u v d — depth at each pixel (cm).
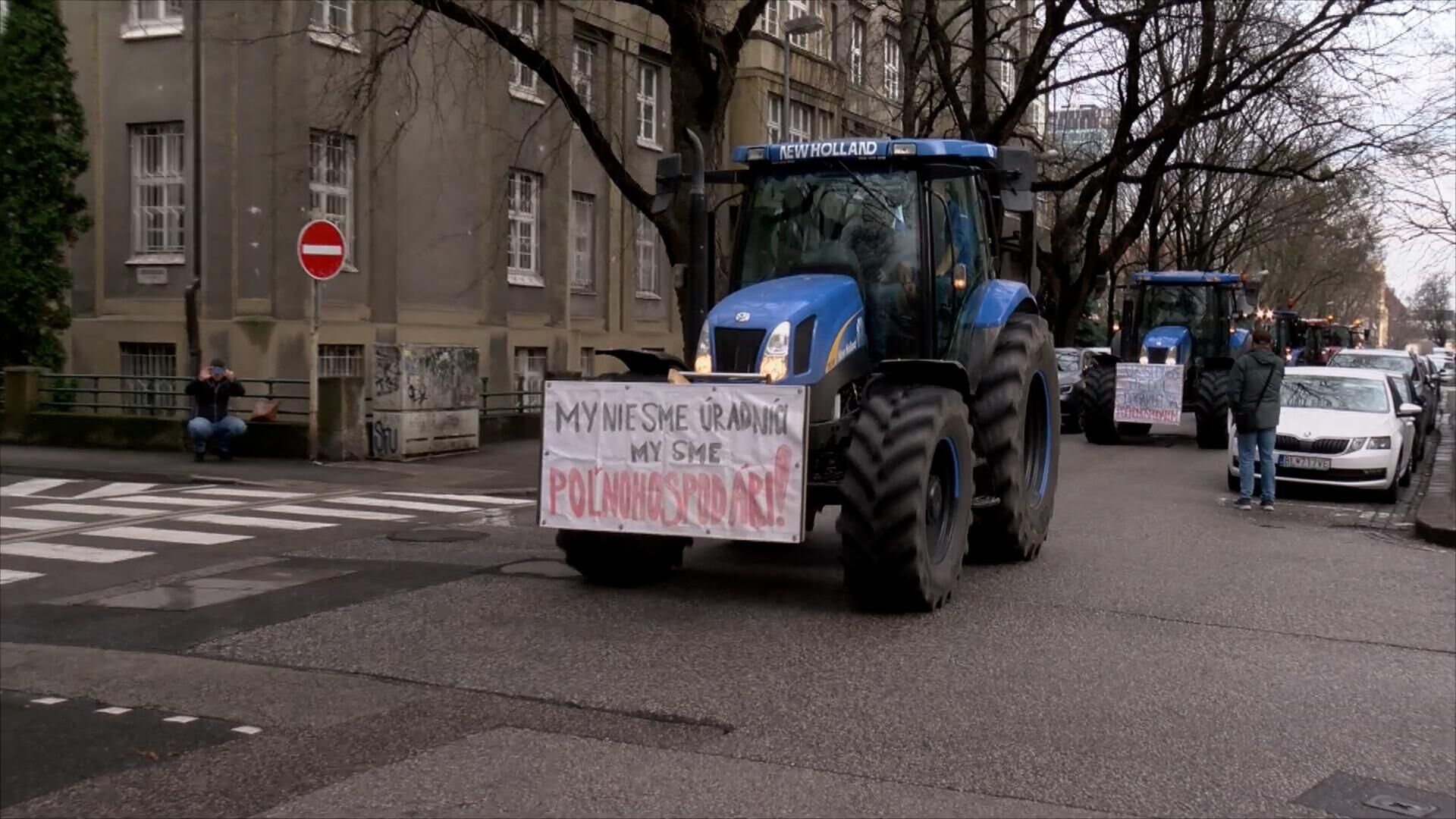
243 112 2158
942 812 495
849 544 797
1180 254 4559
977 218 1054
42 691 668
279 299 2173
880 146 930
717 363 839
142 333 2255
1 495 1588
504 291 2689
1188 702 650
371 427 1989
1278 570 1038
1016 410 991
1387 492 1592
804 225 950
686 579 948
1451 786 541
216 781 527
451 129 2536
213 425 1897
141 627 815
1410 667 731
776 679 674
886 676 682
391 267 2398
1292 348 4959
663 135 3189
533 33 2478
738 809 495
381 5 2320
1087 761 557
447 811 492
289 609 859
